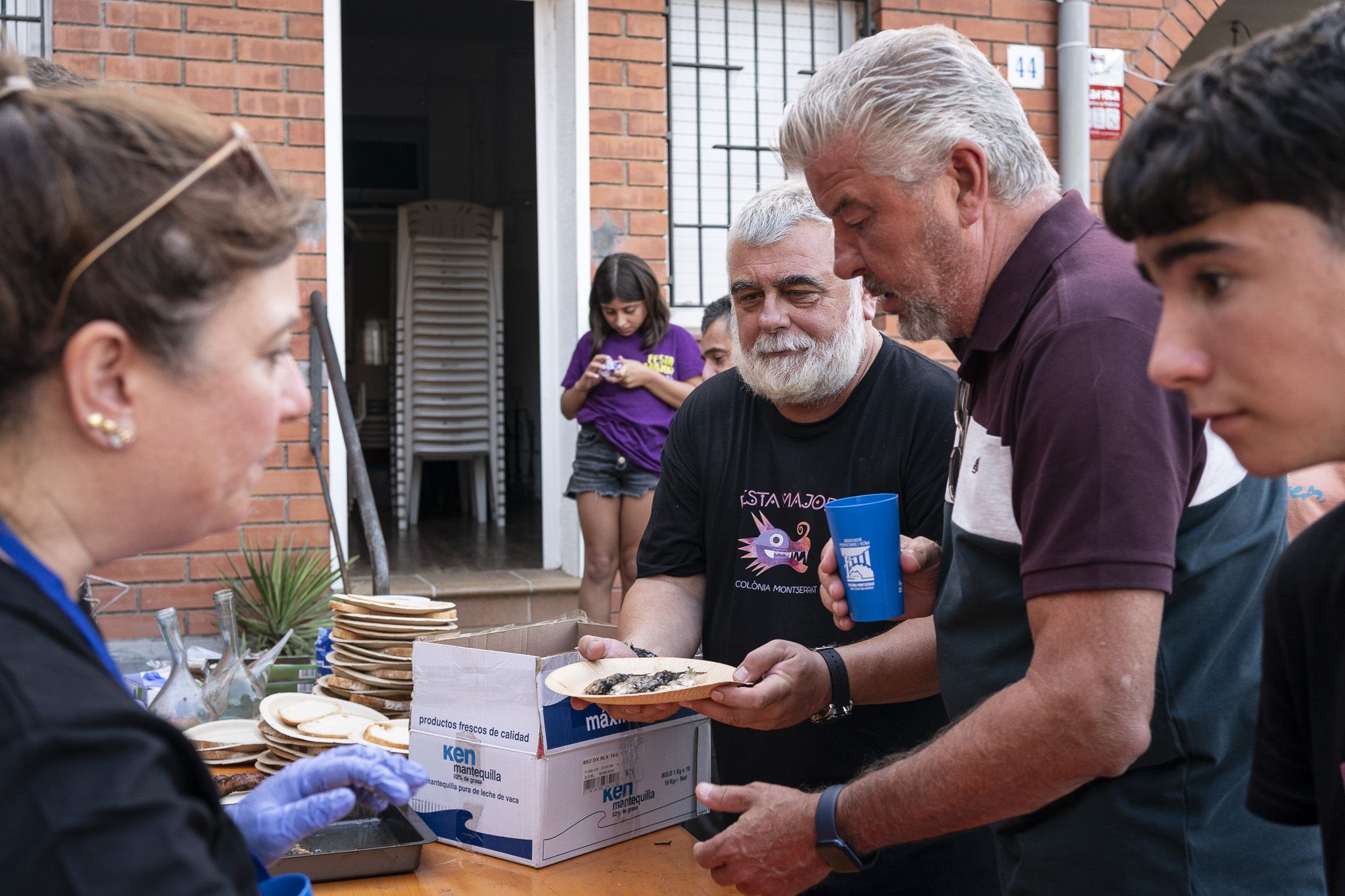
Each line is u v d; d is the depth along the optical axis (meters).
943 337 1.39
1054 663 1.12
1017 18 5.22
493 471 6.79
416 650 1.66
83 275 0.68
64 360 0.69
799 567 1.93
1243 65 0.75
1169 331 0.79
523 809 1.55
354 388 8.70
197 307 0.71
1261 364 0.74
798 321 1.84
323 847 1.54
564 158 4.84
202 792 0.71
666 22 4.95
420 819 1.59
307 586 4.16
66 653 0.67
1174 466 1.12
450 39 9.33
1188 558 1.21
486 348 6.74
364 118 9.31
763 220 1.85
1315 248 0.71
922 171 1.27
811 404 1.94
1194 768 1.21
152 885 0.61
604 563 4.37
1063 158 5.25
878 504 1.52
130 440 0.71
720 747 2.01
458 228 6.68
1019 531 1.26
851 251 1.39
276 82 4.34
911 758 1.25
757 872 1.33
